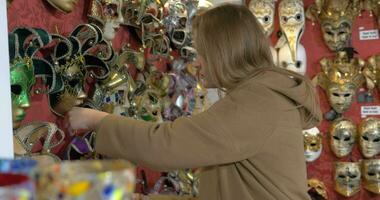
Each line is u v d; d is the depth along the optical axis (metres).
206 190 1.06
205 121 0.95
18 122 1.07
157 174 1.93
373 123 2.22
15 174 0.48
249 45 1.04
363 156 2.31
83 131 1.32
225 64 1.04
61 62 1.22
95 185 0.44
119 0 1.45
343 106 2.24
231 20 1.05
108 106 1.42
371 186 2.22
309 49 2.39
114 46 1.64
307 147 2.24
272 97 0.99
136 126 0.97
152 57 1.79
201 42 1.09
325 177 2.37
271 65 1.08
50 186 0.44
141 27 1.68
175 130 0.95
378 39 2.32
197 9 1.95
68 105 1.25
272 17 2.26
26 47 1.11
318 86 2.35
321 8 2.30
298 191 1.01
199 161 0.94
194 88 2.02
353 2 2.28
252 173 0.99
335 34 2.26
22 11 1.21
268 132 0.97
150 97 1.71
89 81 1.40
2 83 0.87
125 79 1.49
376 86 2.27
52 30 1.33
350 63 2.26
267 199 0.98
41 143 1.20
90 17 1.41
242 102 0.97
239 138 0.95
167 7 1.83
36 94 1.24
